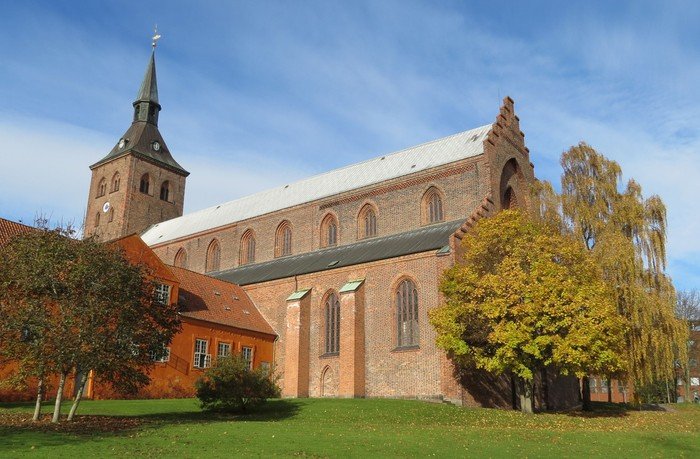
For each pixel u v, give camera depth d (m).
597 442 24.22
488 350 36.56
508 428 29.11
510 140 53.19
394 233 53.47
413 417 32.72
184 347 44.81
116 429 23.92
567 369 34.62
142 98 89.62
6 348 25.25
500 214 39.47
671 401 79.50
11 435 21.03
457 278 37.72
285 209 63.91
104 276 26.31
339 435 23.81
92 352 25.05
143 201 84.75
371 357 44.34
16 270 25.58
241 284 57.41
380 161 61.56
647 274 43.09
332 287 48.56
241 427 25.19
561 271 35.09
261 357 51.03
